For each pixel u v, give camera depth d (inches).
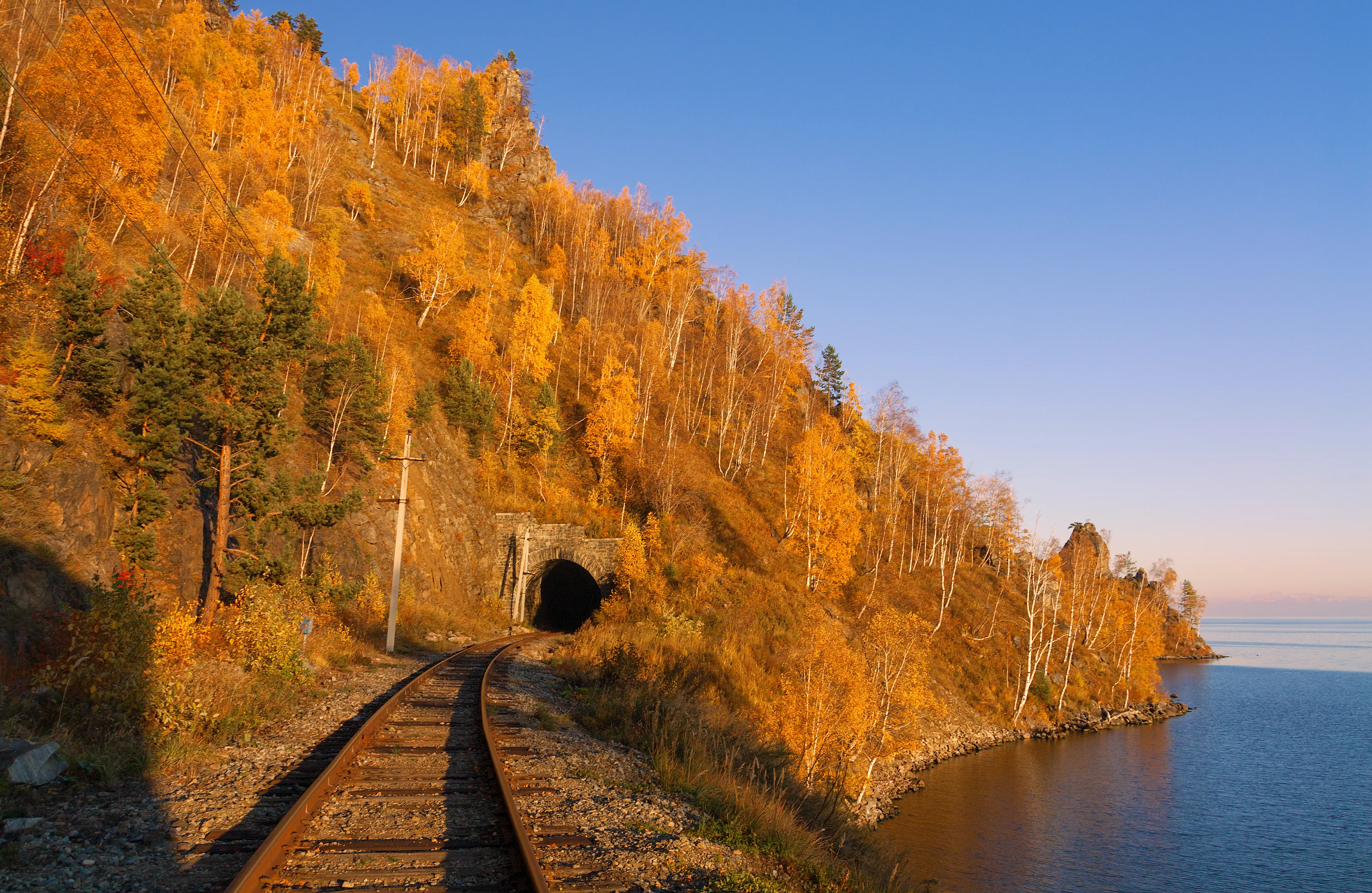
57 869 199.6
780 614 1908.2
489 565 1994.3
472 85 4763.8
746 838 290.2
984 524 3152.1
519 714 503.2
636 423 2699.3
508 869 209.6
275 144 2866.6
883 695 1262.3
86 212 1363.2
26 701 338.6
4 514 666.2
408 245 3272.6
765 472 2893.7
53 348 828.6
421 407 1969.7
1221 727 2413.9
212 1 3767.2
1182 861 1111.0
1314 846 1234.0
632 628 1460.4
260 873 190.1
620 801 303.6
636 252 3998.5
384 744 384.2
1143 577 3558.1
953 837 1094.4
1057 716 2106.3
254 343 822.5
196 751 333.4
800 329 3656.5
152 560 837.2
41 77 1262.3
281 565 837.2
